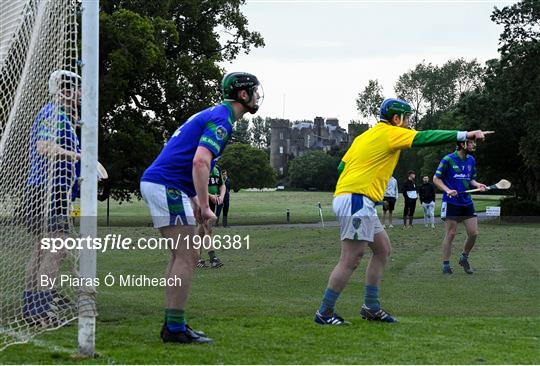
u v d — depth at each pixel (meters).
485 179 55.47
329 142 191.12
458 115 52.16
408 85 115.12
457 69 113.94
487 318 9.30
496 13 48.84
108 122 42.28
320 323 8.65
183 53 47.91
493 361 6.52
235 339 7.53
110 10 44.34
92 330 6.56
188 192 7.47
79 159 7.45
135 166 43.31
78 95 7.40
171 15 47.09
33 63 8.05
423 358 6.61
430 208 34.22
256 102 7.66
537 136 46.25
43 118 7.44
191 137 7.43
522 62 48.25
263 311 9.83
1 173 8.07
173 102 44.66
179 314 7.33
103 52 40.03
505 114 48.75
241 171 90.81
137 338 7.53
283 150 188.88
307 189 138.75
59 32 7.43
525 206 47.53
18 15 8.43
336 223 40.00
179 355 6.62
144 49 39.12
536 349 7.12
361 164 8.77
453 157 15.11
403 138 8.65
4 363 6.22
